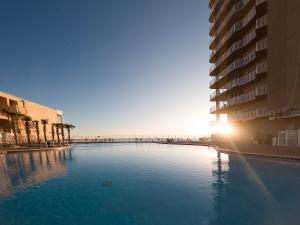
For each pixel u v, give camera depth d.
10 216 6.89
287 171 12.06
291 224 6.14
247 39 23.86
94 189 9.79
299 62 16.61
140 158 19.88
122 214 7.02
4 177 12.25
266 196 8.45
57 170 14.30
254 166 13.61
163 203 7.97
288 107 17.27
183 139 46.16
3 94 36.28
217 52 31.44
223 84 32.25
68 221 6.52
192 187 9.87
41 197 8.72
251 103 24.62
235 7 25.34
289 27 17.56
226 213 6.98
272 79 18.95
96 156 22.14
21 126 39.97
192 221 6.46
